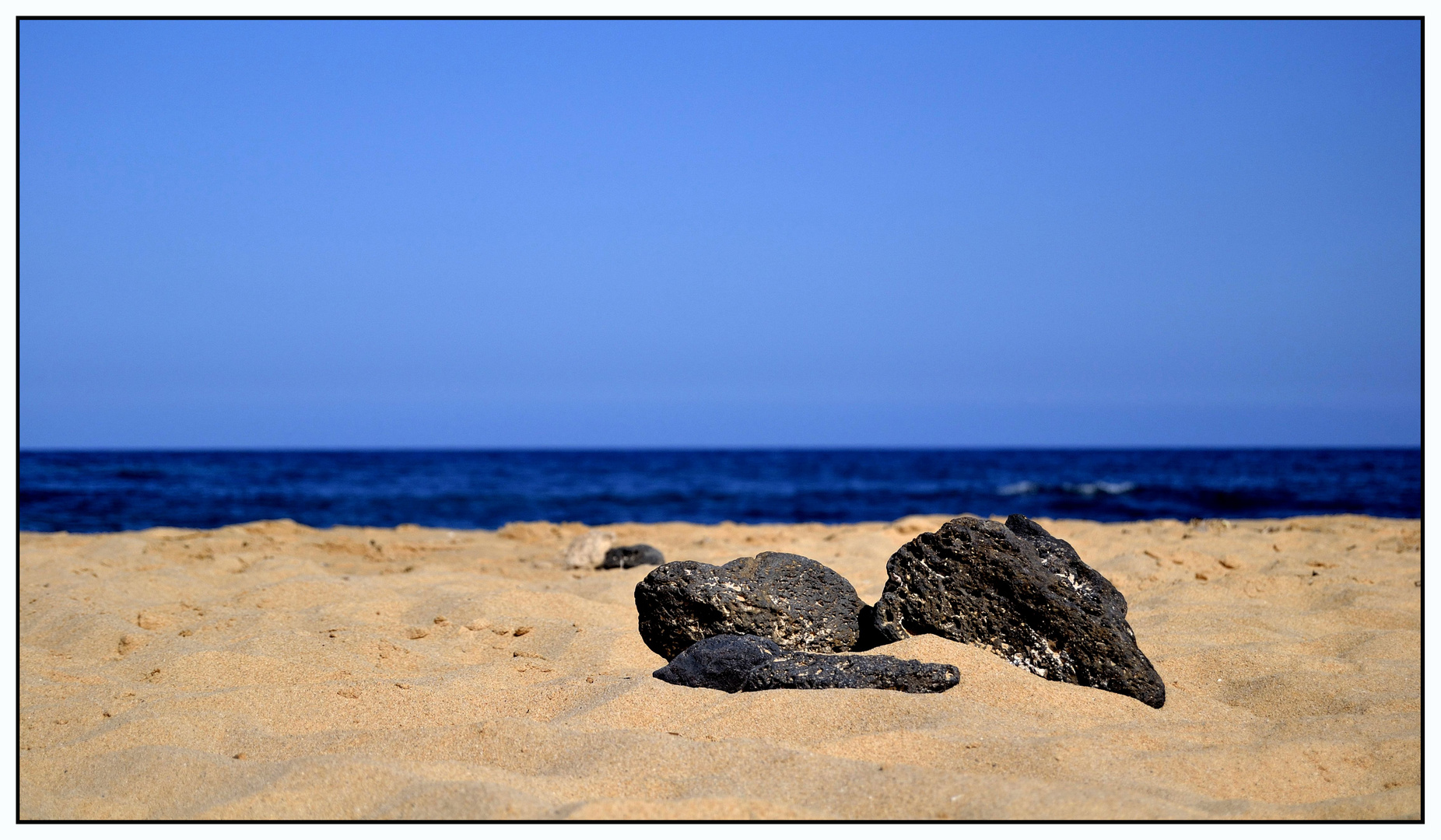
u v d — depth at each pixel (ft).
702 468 171.12
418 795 9.87
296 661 15.84
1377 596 20.51
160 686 14.92
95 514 62.54
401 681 14.71
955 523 15.40
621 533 37.27
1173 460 205.98
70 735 12.98
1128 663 13.89
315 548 32.83
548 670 15.80
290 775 10.52
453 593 21.02
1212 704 14.06
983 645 14.73
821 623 16.02
